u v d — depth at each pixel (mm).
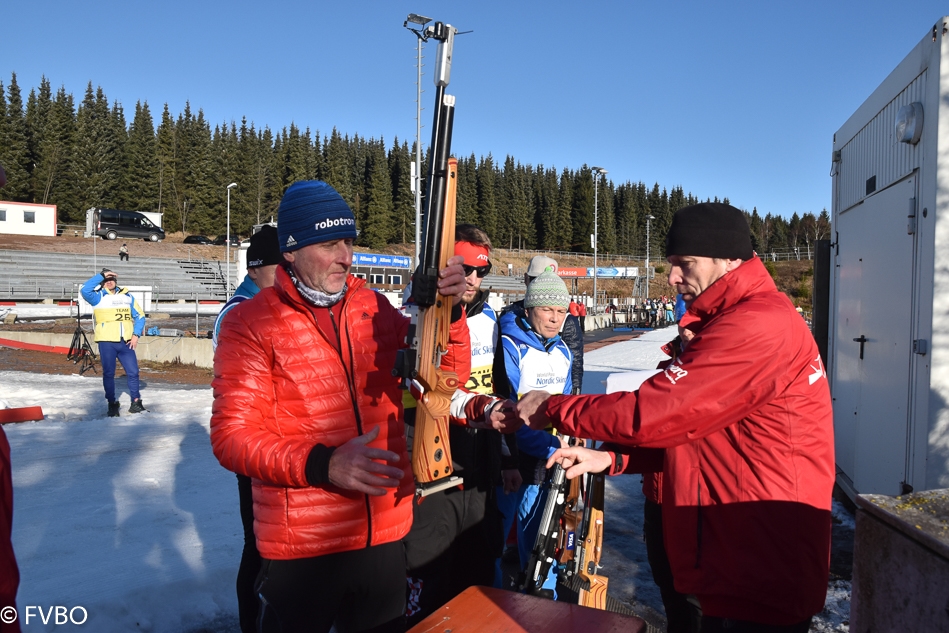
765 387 1753
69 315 27766
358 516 1961
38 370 13891
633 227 103750
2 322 24469
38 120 74875
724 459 1854
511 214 95312
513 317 3379
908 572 1483
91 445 6629
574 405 1947
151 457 6133
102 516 4434
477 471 2734
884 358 4180
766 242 91312
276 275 2006
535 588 2223
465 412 2443
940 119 3410
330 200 1931
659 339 24609
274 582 1944
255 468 1768
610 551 4289
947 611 1349
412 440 2137
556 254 92438
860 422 4707
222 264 48625
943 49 3395
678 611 2902
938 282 3432
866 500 1636
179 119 91375
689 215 1978
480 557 2771
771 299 1845
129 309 8727
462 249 3020
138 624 3104
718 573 1852
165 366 15281
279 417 1926
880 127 4395
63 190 72188
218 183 80875
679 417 1766
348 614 2088
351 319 2057
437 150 1934
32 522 4297
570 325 3793
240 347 1908
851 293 5066
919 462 3564
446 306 2037
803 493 1804
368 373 2053
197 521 4375
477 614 1628
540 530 2275
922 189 3586
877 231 4402
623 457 2227
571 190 99938
